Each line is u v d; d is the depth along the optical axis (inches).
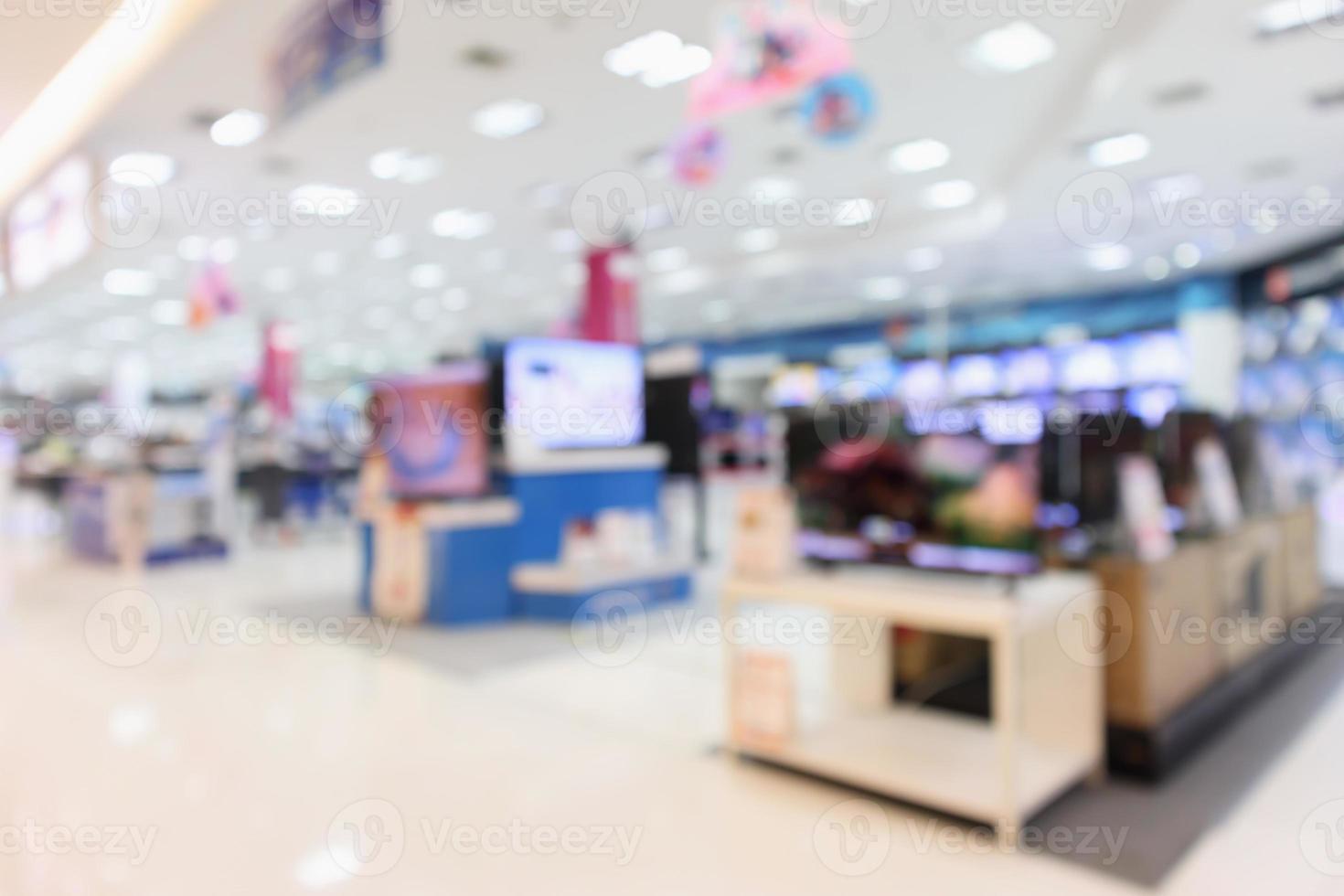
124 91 118.7
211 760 121.7
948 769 106.7
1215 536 136.6
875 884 86.8
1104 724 114.3
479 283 496.4
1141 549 114.1
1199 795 107.1
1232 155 270.1
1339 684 152.6
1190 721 118.6
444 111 239.6
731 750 119.8
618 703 149.2
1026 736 115.0
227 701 149.8
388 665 175.8
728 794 109.8
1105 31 199.5
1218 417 154.4
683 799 108.2
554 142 265.7
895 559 112.4
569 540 221.6
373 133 255.8
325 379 976.3
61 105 125.0
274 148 265.4
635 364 252.2
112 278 459.5
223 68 199.8
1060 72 221.6
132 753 124.6
